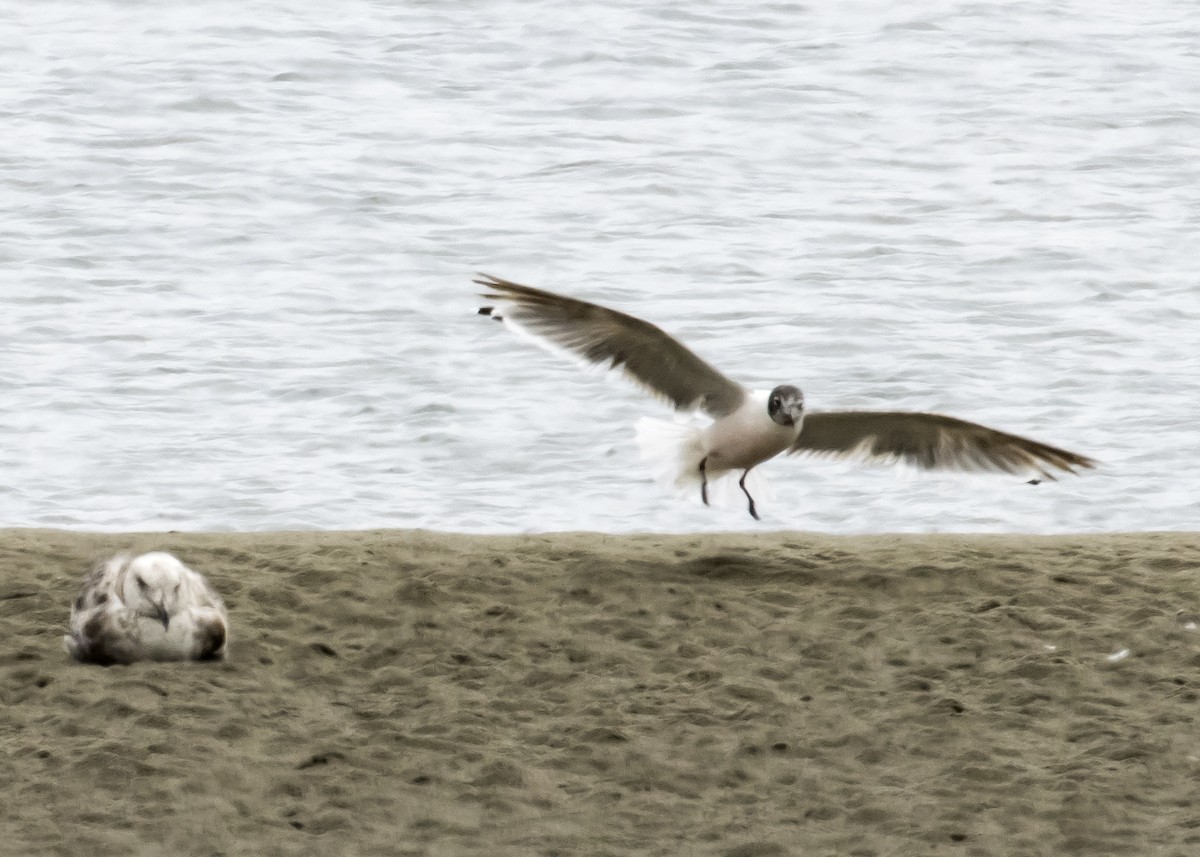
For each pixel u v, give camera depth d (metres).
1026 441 11.48
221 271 32.28
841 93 43.00
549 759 8.90
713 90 43.06
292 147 38.72
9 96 41.22
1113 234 34.59
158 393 26.45
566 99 42.53
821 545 12.91
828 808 8.41
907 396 27.36
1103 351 28.78
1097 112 42.16
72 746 8.88
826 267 32.78
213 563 12.06
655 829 8.20
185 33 45.62
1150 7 49.16
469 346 28.52
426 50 45.00
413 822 8.23
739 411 11.38
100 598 10.05
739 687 9.82
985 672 10.09
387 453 24.38
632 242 34.09
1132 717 9.45
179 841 7.98
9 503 22.36
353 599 11.16
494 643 10.53
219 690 9.62
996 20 47.56
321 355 28.19
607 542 12.95
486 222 34.91
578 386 26.64
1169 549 12.73
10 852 7.83
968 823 8.25
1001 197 37.00
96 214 34.75
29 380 26.72
